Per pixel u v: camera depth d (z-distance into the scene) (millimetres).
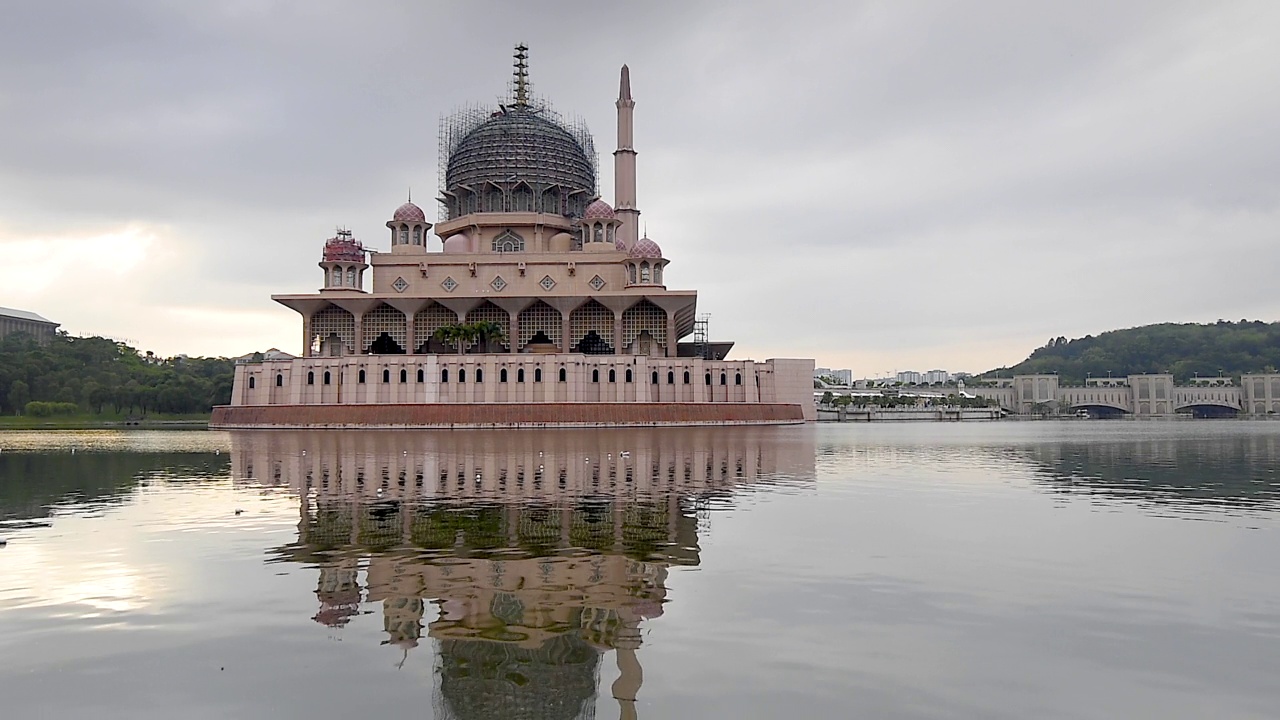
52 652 14648
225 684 13164
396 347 138375
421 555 22312
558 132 146875
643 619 16359
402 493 35875
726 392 130625
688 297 127812
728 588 18688
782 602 17516
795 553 22484
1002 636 15266
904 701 12344
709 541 24219
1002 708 12094
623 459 54000
